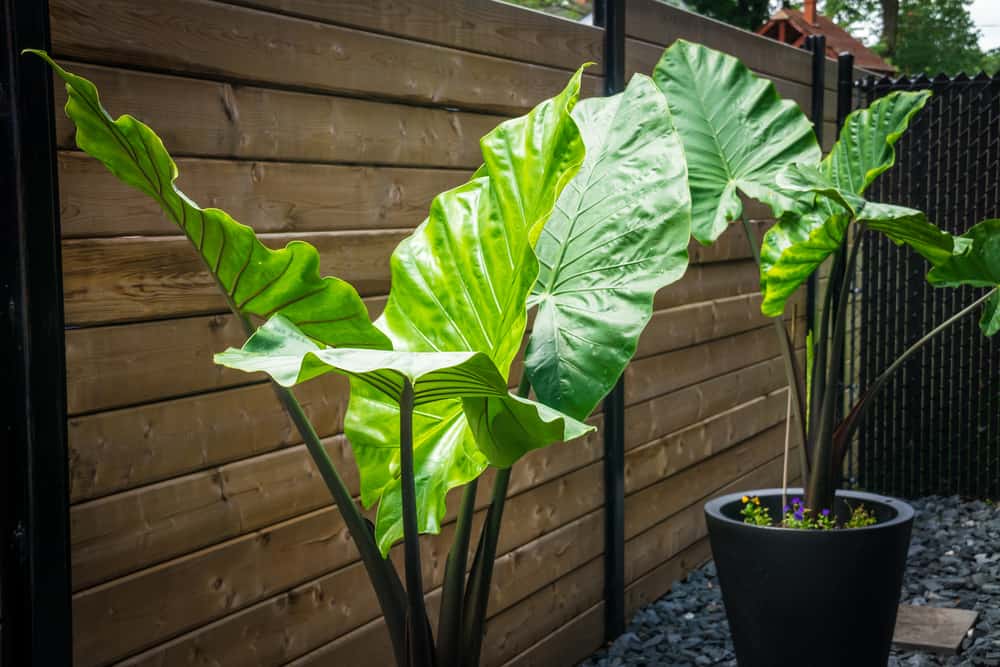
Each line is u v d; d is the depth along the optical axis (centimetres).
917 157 486
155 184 137
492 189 167
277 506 189
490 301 164
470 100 232
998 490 479
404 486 142
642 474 319
